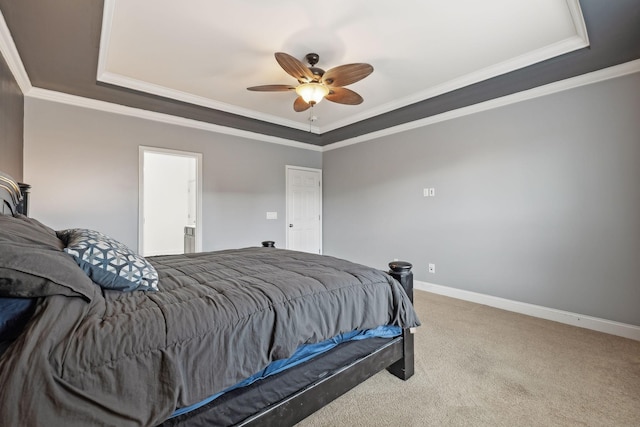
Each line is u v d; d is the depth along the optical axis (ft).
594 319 8.69
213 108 12.00
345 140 16.88
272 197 16.26
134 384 2.92
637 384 5.88
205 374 3.35
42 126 10.02
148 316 3.38
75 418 2.58
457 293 11.87
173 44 7.77
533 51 8.09
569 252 9.18
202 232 13.75
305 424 4.84
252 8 6.45
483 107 11.09
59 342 2.72
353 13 6.64
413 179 13.50
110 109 11.32
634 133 8.11
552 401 5.39
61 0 5.77
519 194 10.21
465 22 6.95
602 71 8.53
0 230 3.19
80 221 10.75
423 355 7.09
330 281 5.25
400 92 10.82
